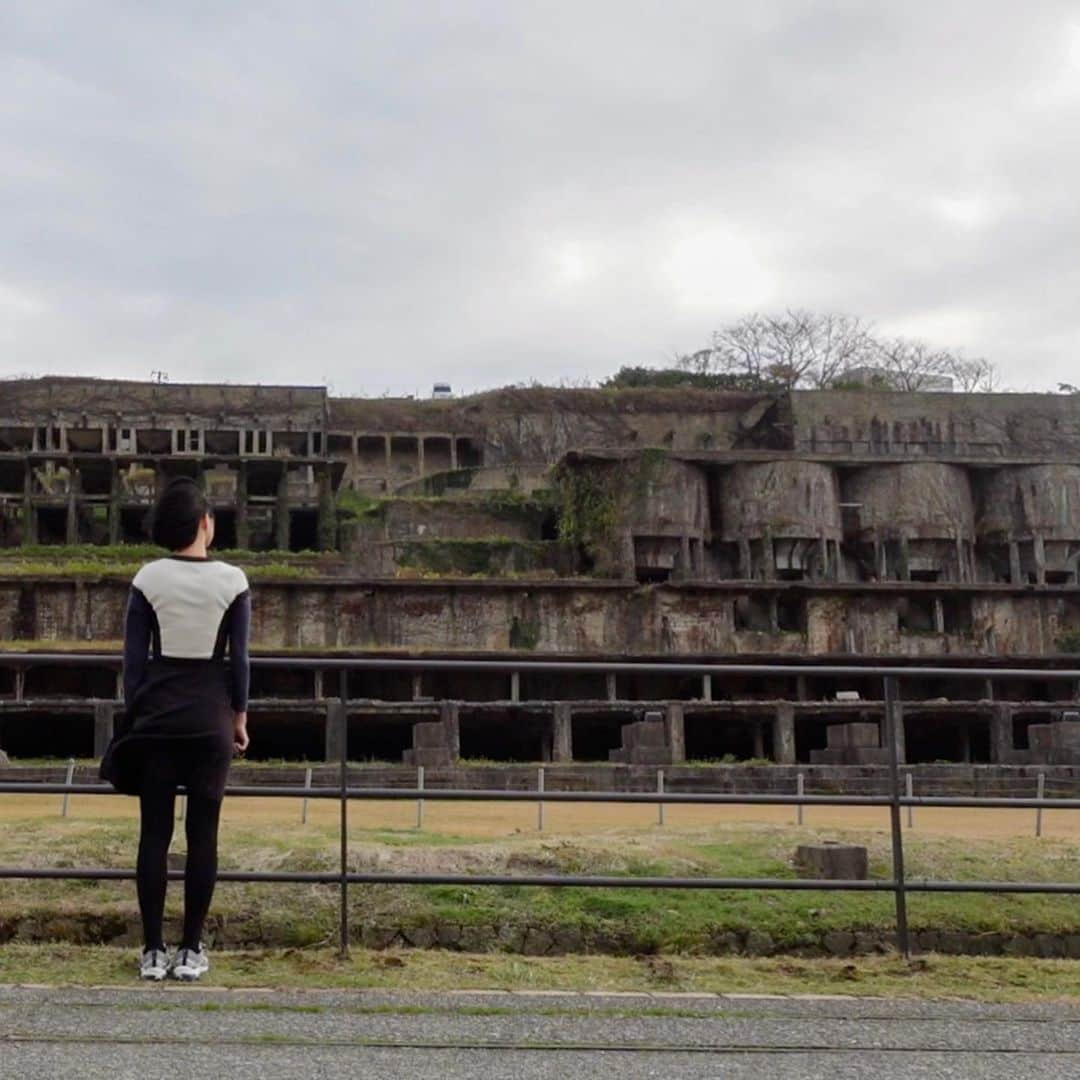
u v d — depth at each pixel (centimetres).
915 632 6606
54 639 5978
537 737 5981
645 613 6375
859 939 1384
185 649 922
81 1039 732
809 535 7769
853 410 9881
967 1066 719
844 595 6544
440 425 10550
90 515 8569
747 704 5125
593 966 1055
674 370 13462
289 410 9269
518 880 1068
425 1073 675
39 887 1441
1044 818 2977
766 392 10888
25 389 9344
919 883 1133
